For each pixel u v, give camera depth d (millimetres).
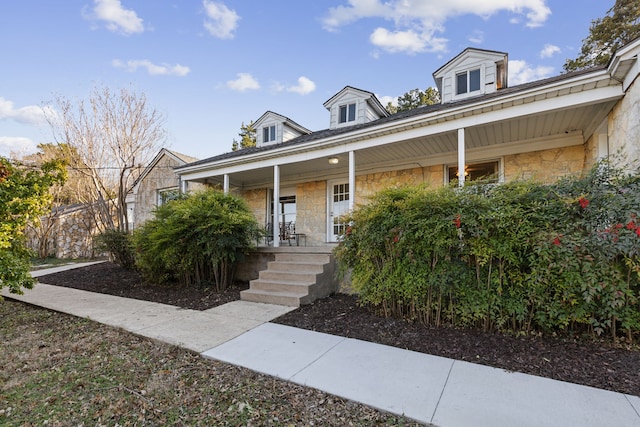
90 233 14562
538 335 3379
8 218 4785
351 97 9172
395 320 4078
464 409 2156
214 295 5957
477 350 3129
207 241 6129
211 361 3068
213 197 6648
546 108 4672
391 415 2135
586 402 2197
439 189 3971
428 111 5527
